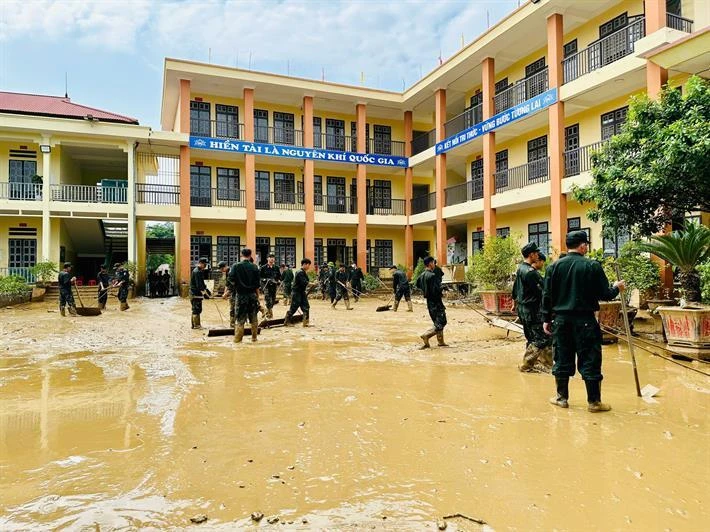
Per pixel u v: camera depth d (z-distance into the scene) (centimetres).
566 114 1812
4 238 2188
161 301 2059
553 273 478
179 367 666
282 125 2659
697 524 255
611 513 266
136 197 2291
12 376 614
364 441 380
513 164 2130
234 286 900
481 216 2314
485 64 2048
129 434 397
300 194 2708
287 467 330
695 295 803
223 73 2303
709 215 1123
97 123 2133
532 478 311
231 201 2527
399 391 533
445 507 274
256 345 862
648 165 872
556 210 1662
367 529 251
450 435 393
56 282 2064
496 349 809
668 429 404
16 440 383
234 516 265
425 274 829
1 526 254
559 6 1647
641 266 930
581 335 457
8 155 2206
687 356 691
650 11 1325
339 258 2827
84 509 273
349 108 2739
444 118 2400
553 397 507
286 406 476
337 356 750
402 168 2756
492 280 1372
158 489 297
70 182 2483
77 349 827
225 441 380
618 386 552
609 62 1631
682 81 1357
